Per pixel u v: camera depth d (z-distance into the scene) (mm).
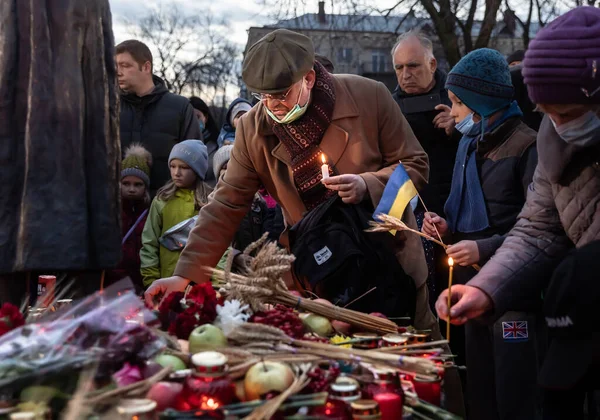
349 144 2928
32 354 1496
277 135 2953
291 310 2162
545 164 2137
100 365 1548
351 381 1601
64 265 2334
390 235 2801
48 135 2352
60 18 2371
